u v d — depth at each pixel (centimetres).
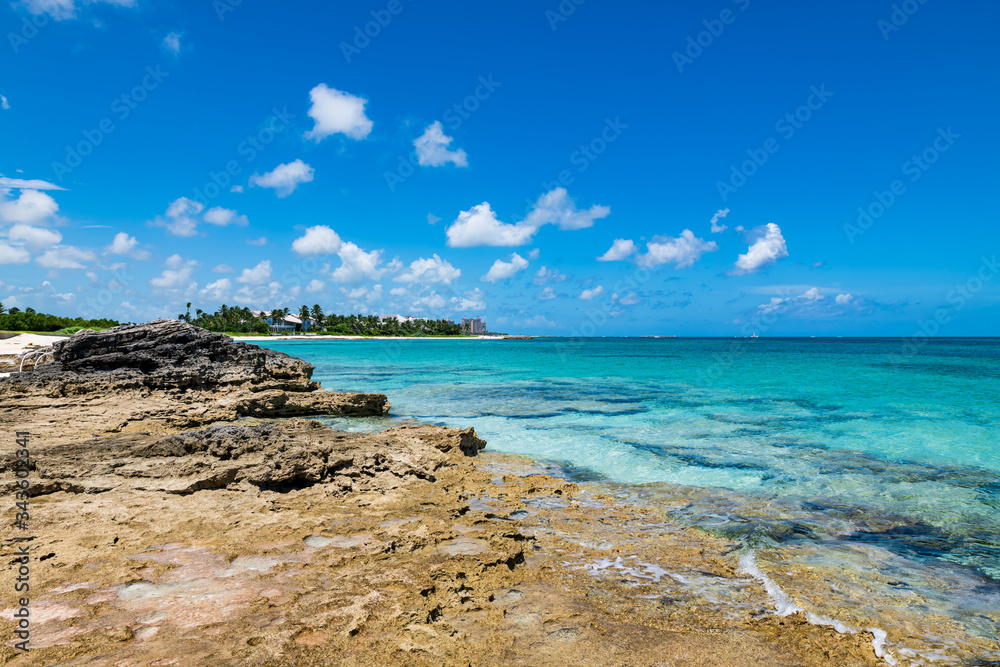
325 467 1122
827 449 1562
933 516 1014
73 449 1090
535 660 527
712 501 1106
